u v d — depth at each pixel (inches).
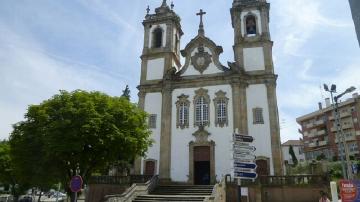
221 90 1253.1
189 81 1296.8
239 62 1289.4
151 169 1231.5
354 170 1492.4
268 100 1202.0
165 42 1434.5
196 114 1256.2
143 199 906.1
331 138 2630.4
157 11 1519.4
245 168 353.7
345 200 528.1
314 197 922.1
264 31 1323.8
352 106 2514.8
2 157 1739.7
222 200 869.2
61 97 1017.5
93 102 1003.3
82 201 1380.4
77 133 911.0
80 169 1018.7
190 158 1200.8
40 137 953.5
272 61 1289.4
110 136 948.0
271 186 961.5
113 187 1109.1
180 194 1005.8
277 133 1151.0
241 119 1191.6
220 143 1188.5
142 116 1110.4
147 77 1391.5
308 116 2888.8
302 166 1675.7
